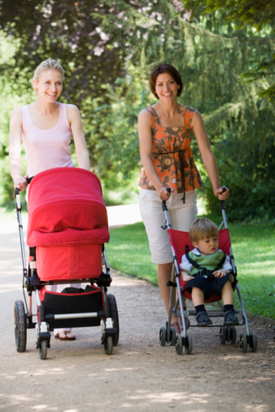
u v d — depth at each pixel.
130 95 17.17
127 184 32.12
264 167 15.91
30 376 4.64
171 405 3.91
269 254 10.68
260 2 5.98
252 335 5.14
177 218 5.91
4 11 19.09
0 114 26.66
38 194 5.22
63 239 5.03
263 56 13.36
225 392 4.14
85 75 20.58
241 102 13.47
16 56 22.19
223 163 16.67
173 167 5.80
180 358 5.04
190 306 7.23
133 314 6.93
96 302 5.26
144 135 5.77
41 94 5.60
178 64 13.83
